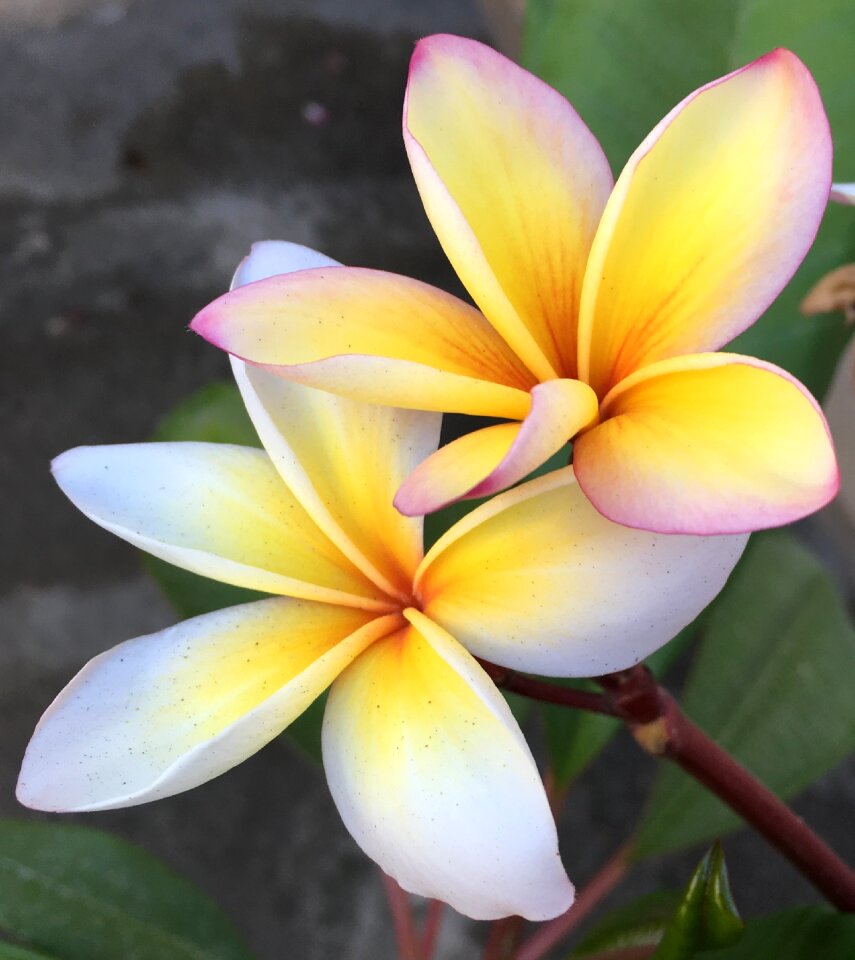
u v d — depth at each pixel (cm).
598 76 25
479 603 16
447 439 48
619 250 15
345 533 17
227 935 26
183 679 17
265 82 77
